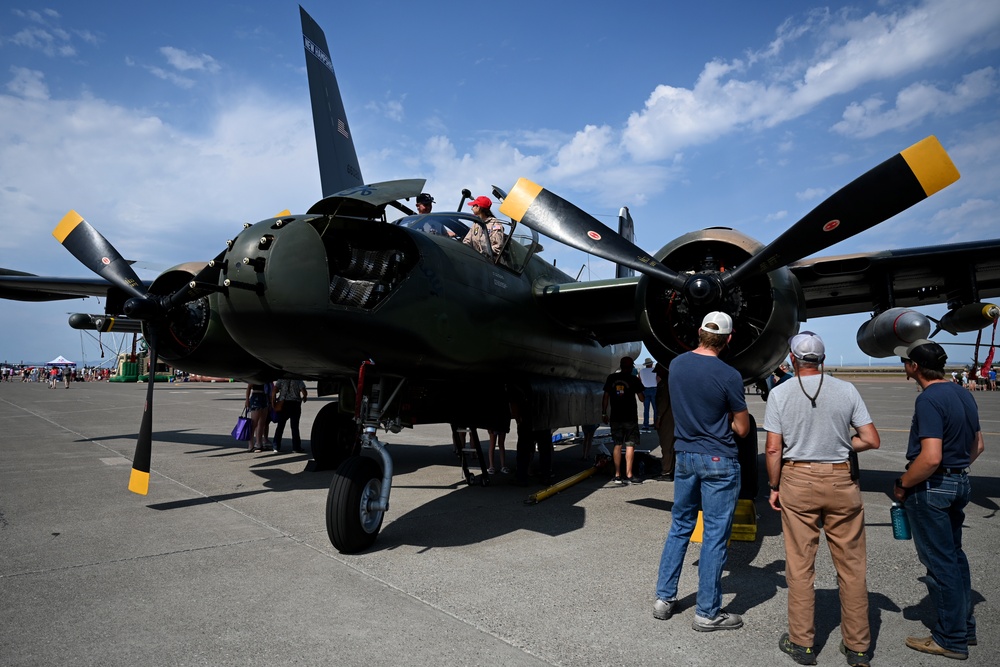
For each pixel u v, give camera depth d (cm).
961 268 641
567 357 856
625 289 707
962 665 293
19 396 2830
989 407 2133
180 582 399
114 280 704
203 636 316
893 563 446
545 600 372
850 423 296
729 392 341
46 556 452
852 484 292
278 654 296
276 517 578
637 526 555
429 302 544
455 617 345
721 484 338
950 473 301
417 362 556
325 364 506
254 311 467
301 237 472
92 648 302
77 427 1409
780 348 557
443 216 685
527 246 757
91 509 607
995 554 468
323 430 834
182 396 2930
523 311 718
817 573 427
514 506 641
